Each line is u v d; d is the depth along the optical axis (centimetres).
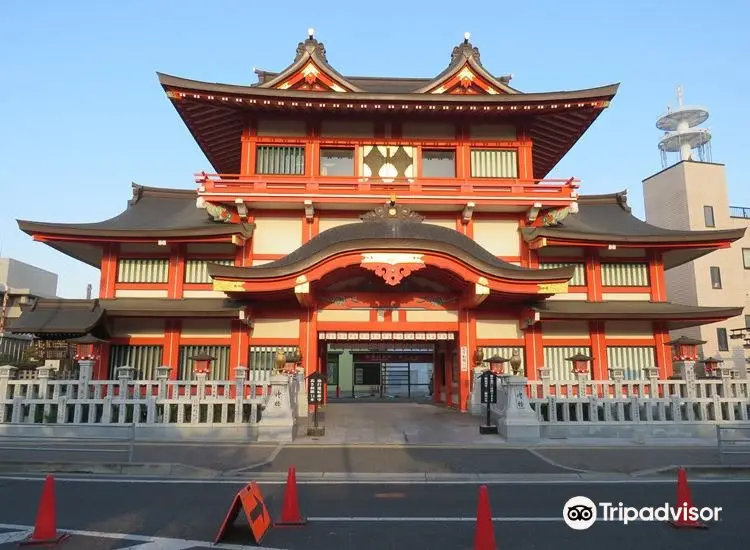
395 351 4325
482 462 1448
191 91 2400
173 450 1579
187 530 870
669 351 2553
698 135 4591
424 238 2166
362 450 1600
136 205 2781
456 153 2700
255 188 2452
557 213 2511
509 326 2511
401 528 883
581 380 1894
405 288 2511
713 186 4216
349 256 2136
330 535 845
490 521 748
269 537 834
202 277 2498
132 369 1919
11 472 1358
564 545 808
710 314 2419
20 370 2725
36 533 807
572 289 2594
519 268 2195
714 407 1925
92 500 1067
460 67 2684
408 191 2502
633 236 2472
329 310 2483
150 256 2500
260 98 2461
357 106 2533
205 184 2447
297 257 2250
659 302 2589
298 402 2275
